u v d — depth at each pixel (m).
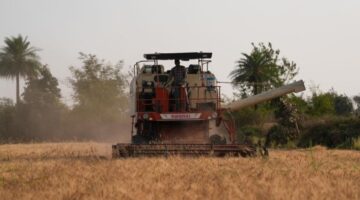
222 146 25.16
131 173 17.98
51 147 43.50
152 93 29.47
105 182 15.84
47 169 19.97
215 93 29.73
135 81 29.84
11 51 115.69
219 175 17.39
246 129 60.53
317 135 53.44
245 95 86.25
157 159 23.05
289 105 54.31
